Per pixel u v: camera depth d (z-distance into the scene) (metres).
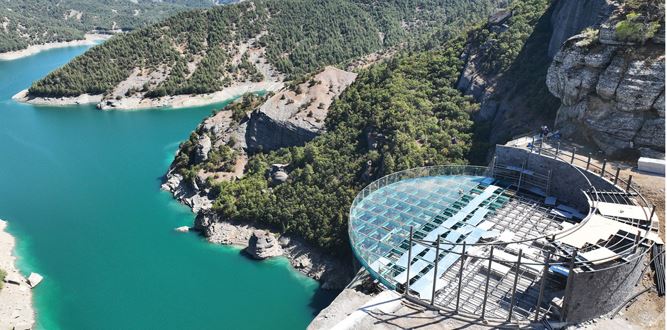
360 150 103.81
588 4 87.69
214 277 90.50
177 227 108.50
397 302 44.00
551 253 39.59
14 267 95.31
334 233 91.75
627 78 59.28
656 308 40.59
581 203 54.19
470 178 63.59
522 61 102.94
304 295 85.19
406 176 65.75
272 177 111.00
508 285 44.50
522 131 83.56
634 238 42.09
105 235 106.44
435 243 41.28
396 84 113.56
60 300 85.56
